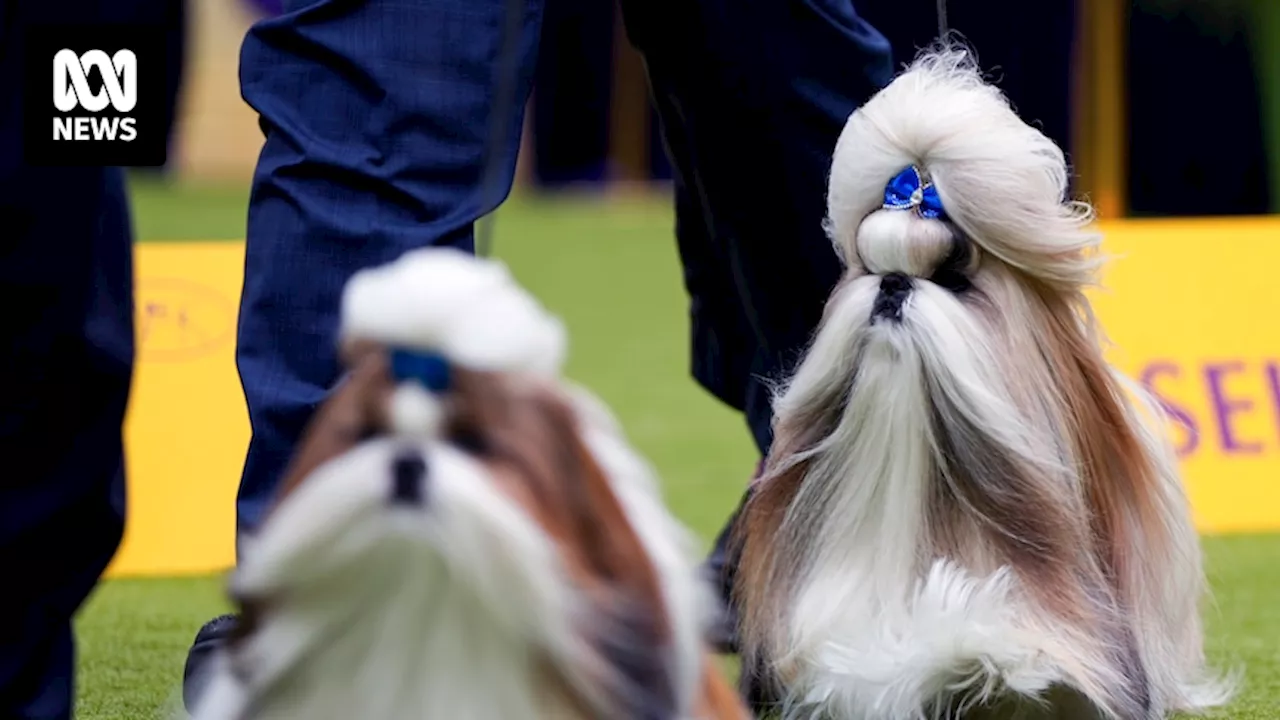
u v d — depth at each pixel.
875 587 4.77
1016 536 4.72
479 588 2.97
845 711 4.70
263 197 4.58
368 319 3.10
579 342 14.00
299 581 3.06
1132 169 22.55
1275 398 8.48
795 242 5.51
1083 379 4.95
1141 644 4.90
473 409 3.06
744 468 9.41
